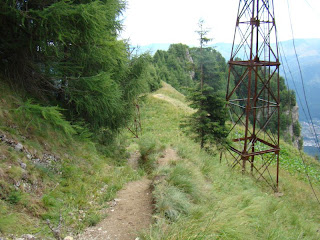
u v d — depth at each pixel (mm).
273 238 5926
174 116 25266
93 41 6754
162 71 49938
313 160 25469
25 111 5801
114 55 7680
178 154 11023
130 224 4953
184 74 56906
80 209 5156
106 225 4859
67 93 7148
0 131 5086
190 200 6051
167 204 5246
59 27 5508
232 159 16781
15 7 5516
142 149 10258
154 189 6410
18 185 4523
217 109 12578
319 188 17359
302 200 13109
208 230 4684
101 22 6297
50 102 7289
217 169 10828
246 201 7898
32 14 5430
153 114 25062
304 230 8742
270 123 42156
